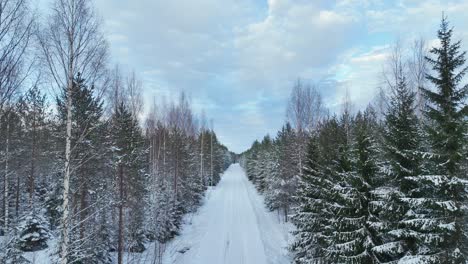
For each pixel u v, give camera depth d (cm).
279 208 3703
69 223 1039
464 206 936
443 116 973
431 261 970
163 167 3719
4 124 925
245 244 2639
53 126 1509
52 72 909
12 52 710
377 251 1133
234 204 4597
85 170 1555
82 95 1060
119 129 1989
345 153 1597
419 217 1048
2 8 674
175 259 2294
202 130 6562
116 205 1795
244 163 11575
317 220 1697
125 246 2211
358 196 1302
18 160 1900
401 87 1488
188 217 3675
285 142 3912
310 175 1877
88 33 968
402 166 1161
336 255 1371
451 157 948
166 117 4909
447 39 972
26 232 1828
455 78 956
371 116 2909
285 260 2222
